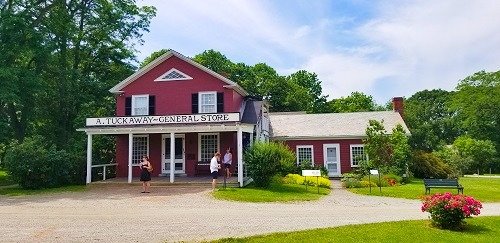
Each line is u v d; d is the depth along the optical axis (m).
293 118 36.28
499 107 58.72
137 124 24.52
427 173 30.36
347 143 31.69
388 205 16.55
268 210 14.80
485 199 18.62
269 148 22.09
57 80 30.88
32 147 24.12
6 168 23.62
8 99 25.38
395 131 28.02
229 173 24.80
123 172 27.81
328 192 21.53
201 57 53.44
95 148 31.52
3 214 13.98
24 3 28.19
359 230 11.05
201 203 16.58
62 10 30.70
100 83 33.75
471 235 10.92
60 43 31.52
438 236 10.66
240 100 29.58
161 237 10.21
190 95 27.22
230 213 14.03
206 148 27.25
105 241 9.77
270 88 55.81
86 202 17.16
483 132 60.22
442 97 78.94
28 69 28.83
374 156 27.08
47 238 10.11
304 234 10.50
